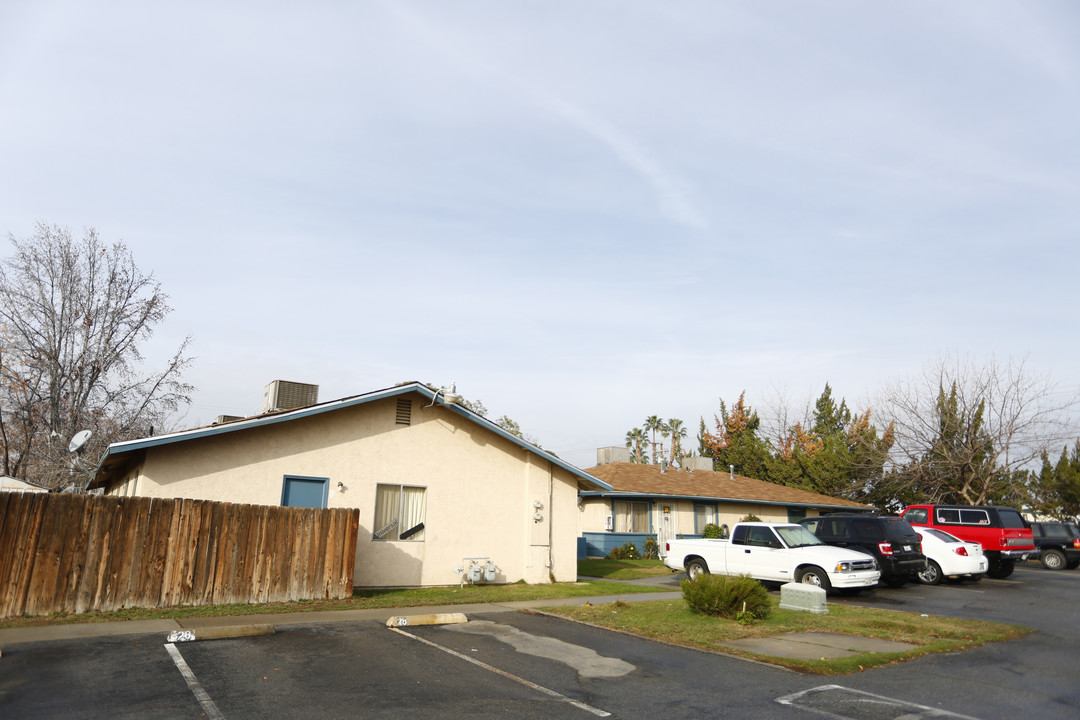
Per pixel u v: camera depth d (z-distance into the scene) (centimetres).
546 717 670
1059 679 855
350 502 1565
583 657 940
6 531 1073
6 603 1063
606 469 3397
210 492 1415
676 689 783
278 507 1330
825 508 3844
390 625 1109
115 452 1353
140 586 1173
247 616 1155
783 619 1254
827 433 5419
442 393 1684
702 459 4150
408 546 1623
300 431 1534
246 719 634
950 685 814
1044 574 2483
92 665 801
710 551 1817
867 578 1619
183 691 713
